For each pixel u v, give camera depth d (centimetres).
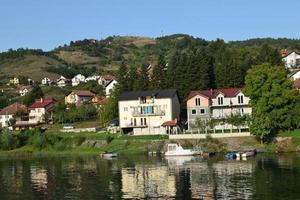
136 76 18175
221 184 8175
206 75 17162
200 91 16088
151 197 7469
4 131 16638
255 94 13588
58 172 10681
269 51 18300
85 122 18900
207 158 12075
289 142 12731
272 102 13350
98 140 15212
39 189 8619
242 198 7050
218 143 13350
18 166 12188
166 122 15575
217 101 15712
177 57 18425
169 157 12694
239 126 14238
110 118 17488
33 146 16175
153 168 10562
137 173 9931
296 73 18350
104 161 12469
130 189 8194
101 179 9381
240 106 15612
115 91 17875
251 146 12988
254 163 10475
